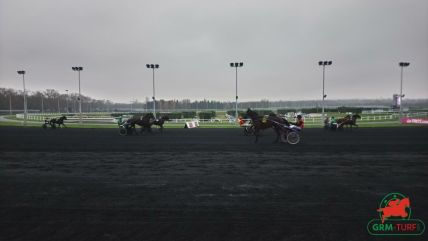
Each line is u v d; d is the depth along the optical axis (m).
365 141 14.66
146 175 7.27
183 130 23.91
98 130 23.83
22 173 7.55
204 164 8.72
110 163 8.96
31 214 4.56
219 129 25.19
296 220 4.26
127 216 4.45
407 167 8.13
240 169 7.96
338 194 5.54
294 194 5.57
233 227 4.02
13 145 13.46
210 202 5.11
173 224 4.13
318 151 11.27
